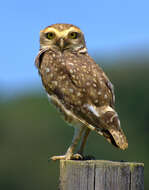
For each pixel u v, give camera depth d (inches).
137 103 1202.0
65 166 287.4
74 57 357.4
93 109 328.8
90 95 332.5
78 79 339.0
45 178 1095.0
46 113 1177.4
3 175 1111.6
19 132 1138.7
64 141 1125.1
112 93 340.8
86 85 335.6
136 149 1150.3
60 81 346.9
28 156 1119.6
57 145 1125.7
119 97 1242.0
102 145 988.6
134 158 1143.6
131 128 1200.8
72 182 284.7
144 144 1166.3
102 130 323.9
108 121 321.1
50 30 367.9
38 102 1230.9
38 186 1106.1
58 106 350.6
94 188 282.0
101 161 290.2
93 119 327.0
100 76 340.2
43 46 371.9
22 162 1120.8
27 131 1153.4
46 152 1122.7
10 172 1115.3
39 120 1157.1
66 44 364.2
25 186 1111.0
